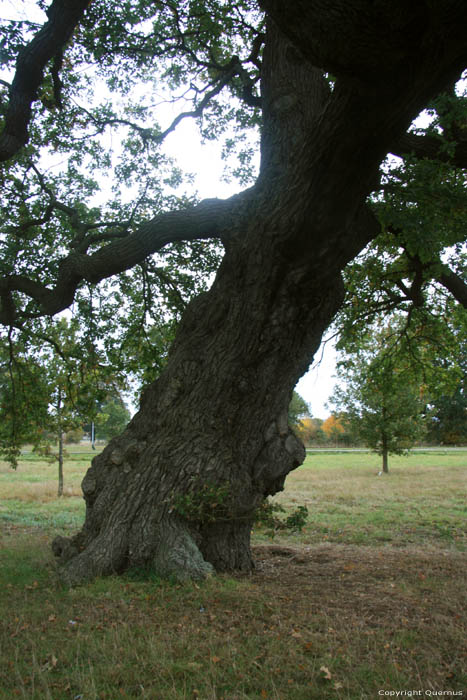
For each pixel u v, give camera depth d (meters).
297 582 5.99
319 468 31.73
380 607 4.86
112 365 11.70
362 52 3.46
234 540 6.98
